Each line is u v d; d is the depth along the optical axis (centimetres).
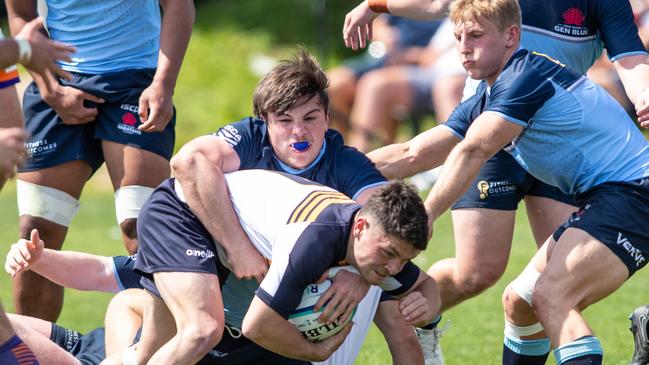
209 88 5650
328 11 6200
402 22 4647
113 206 4466
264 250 1595
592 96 1738
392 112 4516
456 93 4350
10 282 3117
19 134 1342
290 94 1678
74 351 1894
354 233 1502
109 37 2156
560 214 2050
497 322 2505
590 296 1680
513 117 1692
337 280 1538
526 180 2052
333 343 1596
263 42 6147
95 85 2131
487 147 1706
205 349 1591
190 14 2102
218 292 1617
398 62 4606
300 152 1700
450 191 1720
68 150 2158
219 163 1683
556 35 2009
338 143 1762
